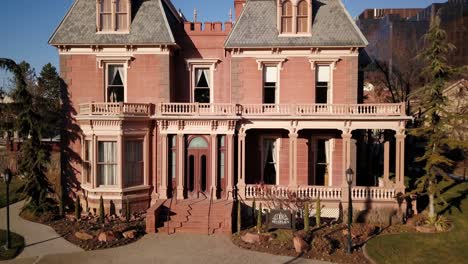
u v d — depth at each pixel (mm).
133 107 23891
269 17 25891
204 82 27281
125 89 25578
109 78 25828
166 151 24453
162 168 24500
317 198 21688
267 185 24172
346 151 23688
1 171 35594
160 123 24219
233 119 23625
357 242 19141
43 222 22109
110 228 20719
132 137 24203
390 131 24562
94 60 25562
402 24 63469
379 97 48406
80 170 25625
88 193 24281
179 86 27078
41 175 23719
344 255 17719
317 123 23859
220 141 24656
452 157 35688
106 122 23344
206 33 26844
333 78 25297
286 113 24141
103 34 25281
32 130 23359
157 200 23984
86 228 21031
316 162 26297
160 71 25281
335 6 25859
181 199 24172
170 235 20625
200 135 24578
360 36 24734
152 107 25203
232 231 21109
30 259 16984
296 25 25234
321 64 25516
